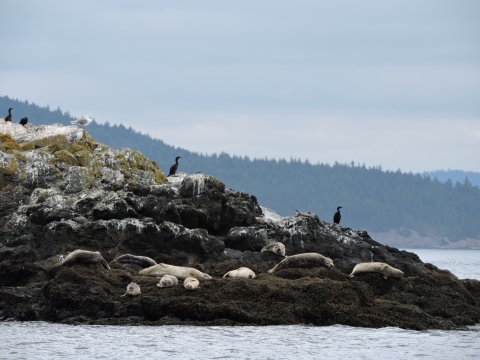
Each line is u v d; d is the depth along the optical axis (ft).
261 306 269.85
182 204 371.15
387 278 307.78
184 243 345.10
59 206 370.53
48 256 330.75
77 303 269.64
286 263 320.50
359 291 281.33
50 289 273.75
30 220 364.58
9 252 314.55
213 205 381.19
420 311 281.54
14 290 280.10
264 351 234.79
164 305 265.95
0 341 240.12
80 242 345.51
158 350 232.32
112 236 346.95
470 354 240.12
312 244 373.81
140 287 278.05
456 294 309.42
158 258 339.98
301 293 276.41
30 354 226.79
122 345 236.84
